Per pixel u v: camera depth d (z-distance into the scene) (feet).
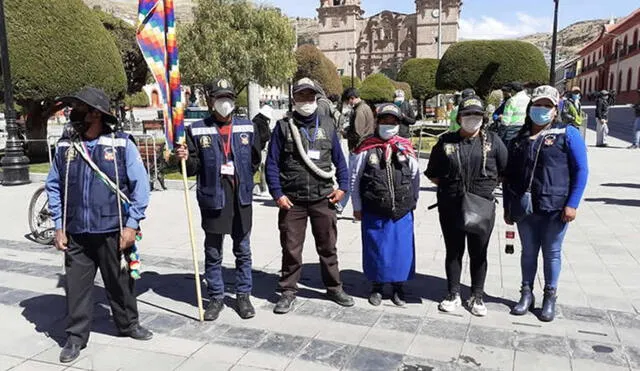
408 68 115.44
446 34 281.54
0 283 16.94
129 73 81.56
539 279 16.94
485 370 11.35
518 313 14.17
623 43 182.39
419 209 27.91
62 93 44.06
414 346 12.46
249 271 14.60
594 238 21.62
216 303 14.38
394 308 14.79
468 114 13.52
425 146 57.41
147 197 12.48
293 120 14.58
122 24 78.69
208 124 14.01
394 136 14.65
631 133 73.77
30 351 12.34
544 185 13.46
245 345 12.60
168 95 13.91
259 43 57.21
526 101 24.18
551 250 13.84
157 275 17.70
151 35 13.75
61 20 43.73
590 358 11.81
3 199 32.12
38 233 21.98
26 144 51.08
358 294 15.92
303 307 14.93
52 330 13.53
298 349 12.37
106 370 11.43
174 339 12.94
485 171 13.76
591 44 227.20
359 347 12.43
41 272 18.03
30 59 42.09
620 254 19.48
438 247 20.70
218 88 13.71
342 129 27.58
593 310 14.46
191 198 31.86
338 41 307.37
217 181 13.76
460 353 12.10
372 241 14.75
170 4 13.66
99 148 11.89
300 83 14.24
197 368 11.50
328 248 14.88
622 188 32.78
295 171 14.51
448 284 14.70
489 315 14.23
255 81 58.65
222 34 55.42
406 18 293.23
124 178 12.22
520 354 12.02
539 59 64.54
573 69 246.47
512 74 64.03
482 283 14.38
